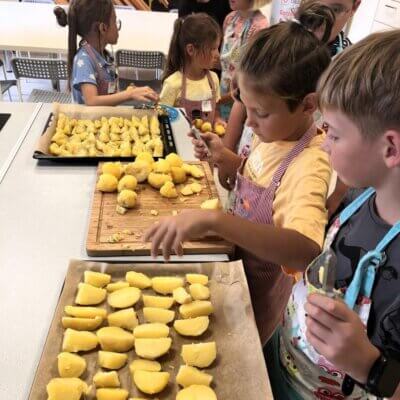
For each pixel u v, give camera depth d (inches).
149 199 45.4
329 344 20.0
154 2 165.8
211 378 27.3
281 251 30.7
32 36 113.4
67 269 35.1
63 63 109.2
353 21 139.0
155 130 61.5
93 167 52.5
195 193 46.8
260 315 44.8
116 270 35.2
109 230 40.1
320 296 20.5
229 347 29.8
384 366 20.0
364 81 20.0
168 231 31.7
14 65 109.3
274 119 34.0
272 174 38.7
